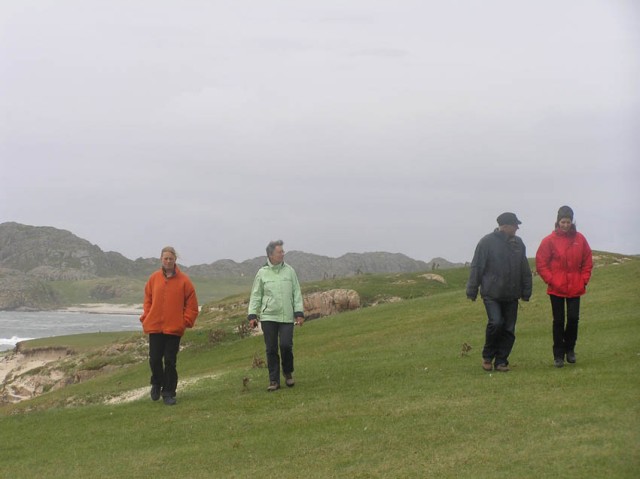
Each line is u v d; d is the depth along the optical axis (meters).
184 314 15.38
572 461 8.55
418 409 12.06
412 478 8.78
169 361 15.34
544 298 28.28
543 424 10.19
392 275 52.88
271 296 15.30
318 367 18.98
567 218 13.77
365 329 29.61
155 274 15.45
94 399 23.92
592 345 16.50
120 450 12.10
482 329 23.56
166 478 10.18
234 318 41.91
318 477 9.32
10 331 143.00
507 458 8.98
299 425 12.14
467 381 13.93
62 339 57.09
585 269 13.92
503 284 14.12
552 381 12.81
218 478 9.86
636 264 33.28
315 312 41.81
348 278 52.41
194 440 12.12
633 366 13.43
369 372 16.84
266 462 10.35
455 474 8.70
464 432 10.40
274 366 15.48
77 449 12.55
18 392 39.03
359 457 9.97
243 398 15.02
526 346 18.02
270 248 15.38
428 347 20.78
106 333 62.00
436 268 57.09
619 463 8.30
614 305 23.30
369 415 12.20
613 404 10.73
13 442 13.82
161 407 15.17
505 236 14.18
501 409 11.31
